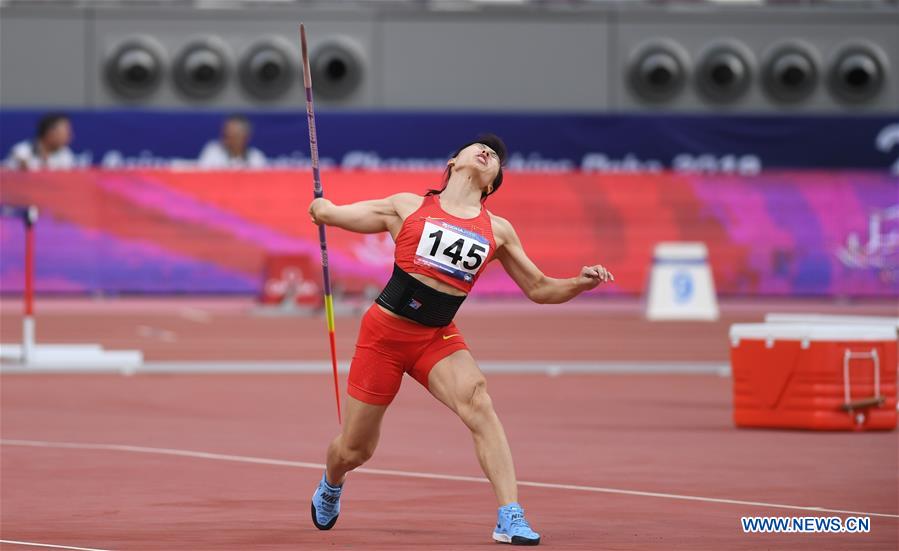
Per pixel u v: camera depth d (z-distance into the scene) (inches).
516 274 1053.8
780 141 4441.4
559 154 4421.8
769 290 4362.7
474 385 1011.3
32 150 4343.0
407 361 1021.8
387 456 1513.3
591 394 2160.4
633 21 4810.5
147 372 2452.0
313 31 4763.8
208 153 4397.1
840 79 4857.3
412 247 1007.6
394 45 4768.7
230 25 4749.0
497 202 4360.2
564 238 4360.2
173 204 4320.9
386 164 4431.6
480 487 1310.3
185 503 1216.2
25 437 1658.5
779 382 1732.3
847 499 1243.8
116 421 1814.7
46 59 4685.0
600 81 4803.2
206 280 4330.7
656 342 3184.1
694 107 4837.6
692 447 1593.3
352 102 4766.2
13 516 1147.3
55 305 4097.0
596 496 1258.6
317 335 3289.9
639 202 4372.5
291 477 1369.3
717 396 2140.7
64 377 2370.8
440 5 4874.5
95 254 4303.6
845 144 4443.9
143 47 4704.7
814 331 1715.1
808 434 1704.0
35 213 2412.6
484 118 4426.7
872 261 4357.8
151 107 4724.4
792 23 4854.8
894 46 4879.4
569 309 4205.2
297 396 2113.7
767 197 4365.2
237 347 2979.8
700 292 3897.6
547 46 4790.8
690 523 1116.5
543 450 1571.1
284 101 4751.5
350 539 1043.3
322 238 1089.4
